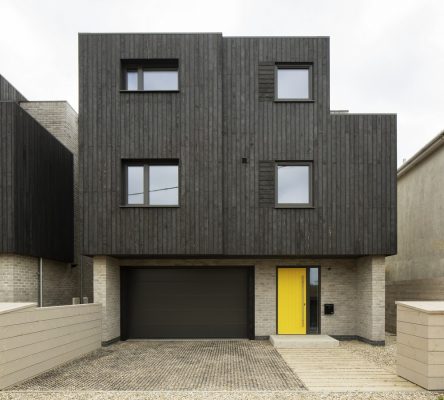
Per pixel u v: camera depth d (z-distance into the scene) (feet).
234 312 38.09
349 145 34.47
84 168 33.76
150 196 34.55
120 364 26.45
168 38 34.32
